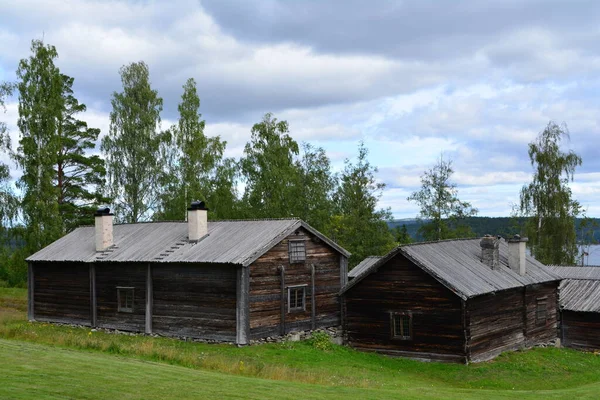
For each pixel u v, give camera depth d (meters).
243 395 17.56
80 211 67.44
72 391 15.80
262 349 31.89
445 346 32.66
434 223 71.88
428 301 33.31
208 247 35.59
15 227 54.94
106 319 38.38
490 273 36.25
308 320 37.00
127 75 65.25
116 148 63.72
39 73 59.09
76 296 40.06
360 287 35.59
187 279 34.91
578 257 70.44
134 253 37.66
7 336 30.03
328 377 24.84
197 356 26.80
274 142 64.69
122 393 16.20
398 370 31.22
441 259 35.19
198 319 34.38
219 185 64.50
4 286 62.41
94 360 21.56
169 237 38.81
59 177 67.81
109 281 38.31
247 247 34.22
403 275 34.22
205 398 16.66
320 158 68.31
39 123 57.97
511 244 38.81
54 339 28.86
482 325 33.56
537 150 66.25
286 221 36.69
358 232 67.81
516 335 36.84
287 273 35.81
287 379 23.81
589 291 42.84
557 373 31.91
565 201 65.38
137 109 64.00
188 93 62.44
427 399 20.23
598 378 31.84
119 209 63.59
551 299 41.16
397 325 34.41
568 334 41.41
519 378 30.33
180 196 60.75
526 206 66.62
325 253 38.69
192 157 60.91
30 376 17.11
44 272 41.78
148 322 36.16
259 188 63.59
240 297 32.81
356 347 35.47
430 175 72.31
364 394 20.03
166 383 18.23
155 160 64.00
